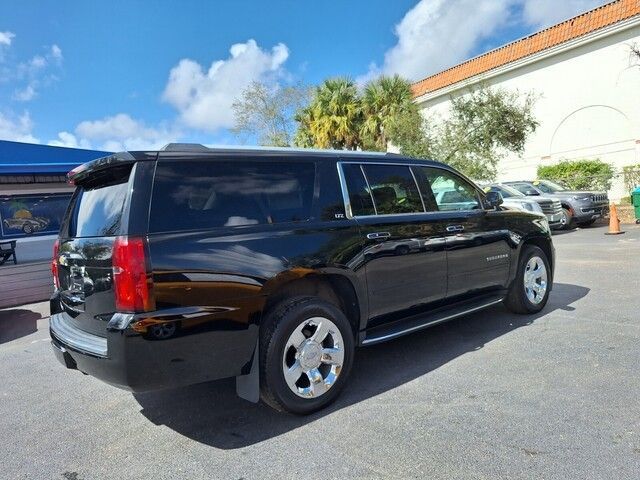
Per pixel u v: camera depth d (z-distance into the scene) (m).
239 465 2.90
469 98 19.80
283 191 3.62
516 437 2.97
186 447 3.18
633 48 19.16
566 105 23.19
